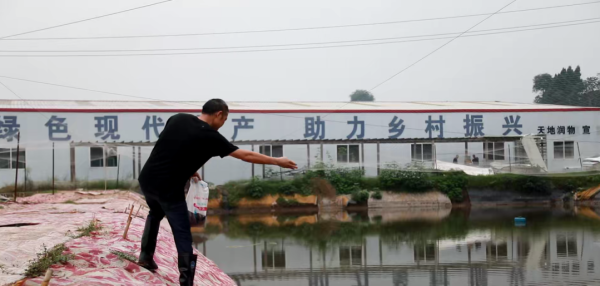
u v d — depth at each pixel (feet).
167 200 15.85
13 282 14.11
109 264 17.30
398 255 47.60
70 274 15.70
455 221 71.10
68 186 81.41
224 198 87.45
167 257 21.35
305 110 95.45
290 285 37.11
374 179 93.56
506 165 95.71
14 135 82.89
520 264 42.83
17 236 21.61
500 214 79.20
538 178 93.97
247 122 93.45
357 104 112.16
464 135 100.01
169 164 15.64
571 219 71.31
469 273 40.06
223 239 57.88
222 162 90.89
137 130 88.28
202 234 62.08
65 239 20.03
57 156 84.23
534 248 49.62
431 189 93.30
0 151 82.07
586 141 101.60
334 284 37.45
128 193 59.21
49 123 84.64
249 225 70.79
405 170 92.84
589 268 40.88
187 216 16.11
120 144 85.87
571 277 38.19
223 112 16.71
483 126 100.32
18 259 16.65
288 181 90.79
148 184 15.87
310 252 49.62
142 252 17.49
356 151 96.37
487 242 53.31
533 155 92.68
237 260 46.03
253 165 92.02
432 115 99.30
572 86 127.75
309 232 62.95
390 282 37.78
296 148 93.61
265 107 100.94
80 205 41.50
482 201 93.50
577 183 96.17
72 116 85.76
